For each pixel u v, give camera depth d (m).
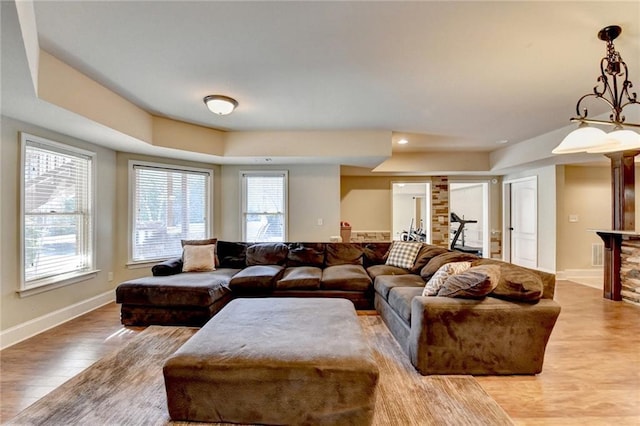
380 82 3.12
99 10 2.03
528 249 6.68
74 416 1.92
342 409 1.78
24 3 1.74
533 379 2.37
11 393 2.17
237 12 2.04
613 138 2.18
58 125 3.29
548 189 6.04
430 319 2.40
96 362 2.62
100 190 4.26
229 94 3.44
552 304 2.43
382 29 2.23
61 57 2.68
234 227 5.79
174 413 1.86
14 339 3.04
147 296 3.45
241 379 1.81
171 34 2.30
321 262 4.72
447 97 3.51
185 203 5.37
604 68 2.68
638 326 3.44
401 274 4.09
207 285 3.53
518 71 2.87
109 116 3.37
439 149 6.35
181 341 3.05
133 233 4.76
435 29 2.22
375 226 7.57
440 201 7.51
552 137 4.89
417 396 2.15
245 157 5.02
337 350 1.91
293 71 2.89
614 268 4.43
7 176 3.06
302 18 2.10
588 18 2.08
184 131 4.55
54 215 3.62
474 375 2.42
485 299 2.45
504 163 6.17
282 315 2.53
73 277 3.76
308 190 5.79
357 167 6.26
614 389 2.24
